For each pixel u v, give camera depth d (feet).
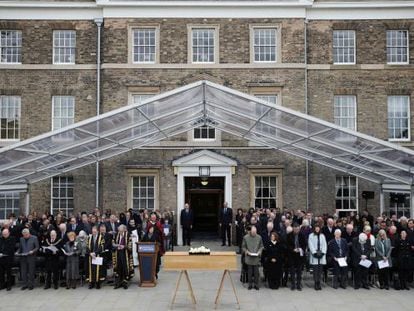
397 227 67.36
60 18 96.43
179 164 94.17
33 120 95.61
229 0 95.76
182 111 71.67
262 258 63.46
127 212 85.40
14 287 61.36
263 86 95.14
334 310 50.21
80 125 64.54
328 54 96.37
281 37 95.76
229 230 91.97
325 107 95.66
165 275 68.95
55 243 60.64
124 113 65.05
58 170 86.89
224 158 94.17
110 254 62.44
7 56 97.04
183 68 95.14
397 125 96.78
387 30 97.50
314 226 64.28
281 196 94.73
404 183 79.71
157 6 95.50
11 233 66.59
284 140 80.12
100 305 52.24
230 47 95.66
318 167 95.71
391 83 96.43
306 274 69.77
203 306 51.88
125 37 95.50
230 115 75.10
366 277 60.18
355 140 68.69
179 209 94.43
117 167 94.48
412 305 52.11
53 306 51.93
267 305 52.13
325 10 96.63
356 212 88.79
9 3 95.61
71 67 95.71
